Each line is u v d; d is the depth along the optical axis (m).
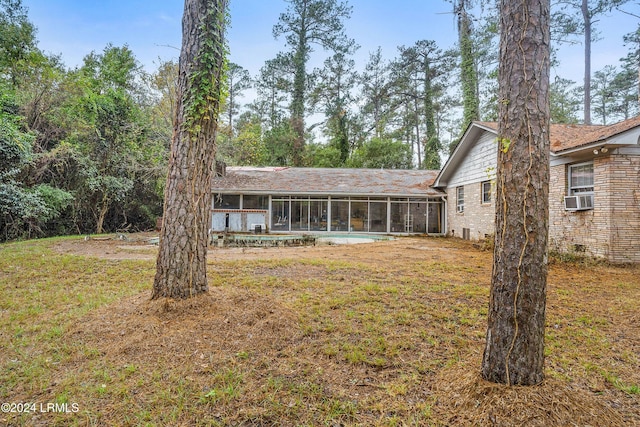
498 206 2.45
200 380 2.82
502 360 2.39
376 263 8.22
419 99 31.19
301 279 6.30
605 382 2.86
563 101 29.38
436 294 5.34
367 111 31.38
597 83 29.53
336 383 2.80
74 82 16.55
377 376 2.92
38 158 14.00
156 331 3.61
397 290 5.53
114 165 17.11
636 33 20.81
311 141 32.59
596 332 3.92
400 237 16.89
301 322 4.06
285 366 3.06
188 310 4.02
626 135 7.92
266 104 33.16
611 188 8.45
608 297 5.36
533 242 2.32
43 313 4.48
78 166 15.78
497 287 2.43
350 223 18.55
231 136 26.08
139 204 20.33
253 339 3.54
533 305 2.33
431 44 28.64
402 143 30.02
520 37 2.42
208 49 4.32
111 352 3.25
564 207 9.78
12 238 13.98
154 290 4.31
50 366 3.05
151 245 11.65
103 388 2.68
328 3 29.09
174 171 4.27
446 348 3.46
